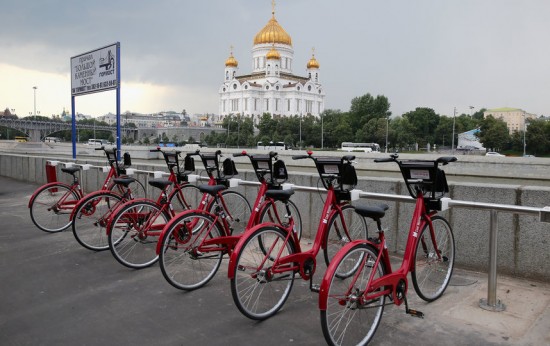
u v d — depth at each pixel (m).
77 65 13.12
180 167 6.29
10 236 7.09
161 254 4.47
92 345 3.51
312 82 136.88
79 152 32.59
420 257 4.12
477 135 88.88
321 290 3.16
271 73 131.00
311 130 99.25
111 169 7.13
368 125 91.62
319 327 3.76
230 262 3.74
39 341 3.59
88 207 6.14
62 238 6.95
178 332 3.71
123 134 114.56
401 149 92.56
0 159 16.97
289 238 4.09
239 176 7.48
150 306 4.25
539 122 80.62
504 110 150.75
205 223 4.68
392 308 4.07
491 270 4.01
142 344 3.51
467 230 5.15
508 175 14.58
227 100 135.25
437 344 3.41
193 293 4.57
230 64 140.00
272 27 136.00
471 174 15.19
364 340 3.40
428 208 4.00
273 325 3.81
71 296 4.55
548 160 15.21
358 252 3.37
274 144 64.12
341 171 4.23
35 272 5.32
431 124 106.31
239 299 3.78
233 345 3.47
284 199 4.16
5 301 4.45
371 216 3.48
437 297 4.26
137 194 8.60
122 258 5.40
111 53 11.63
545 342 3.41
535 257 4.73
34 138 80.88
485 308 4.01
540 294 4.36
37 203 7.37
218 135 105.25
